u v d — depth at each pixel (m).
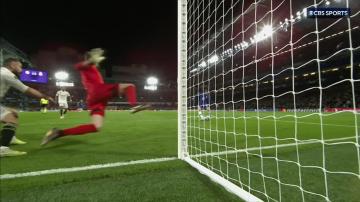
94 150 4.78
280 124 9.75
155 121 11.07
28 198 2.58
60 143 5.52
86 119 12.38
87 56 4.19
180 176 3.18
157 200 2.49
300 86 31.58
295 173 3.21
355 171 3.26
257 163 3.72
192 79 6.07
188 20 5.19
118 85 4.17
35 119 12.28
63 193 2.70
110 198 2.55
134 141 5.77
